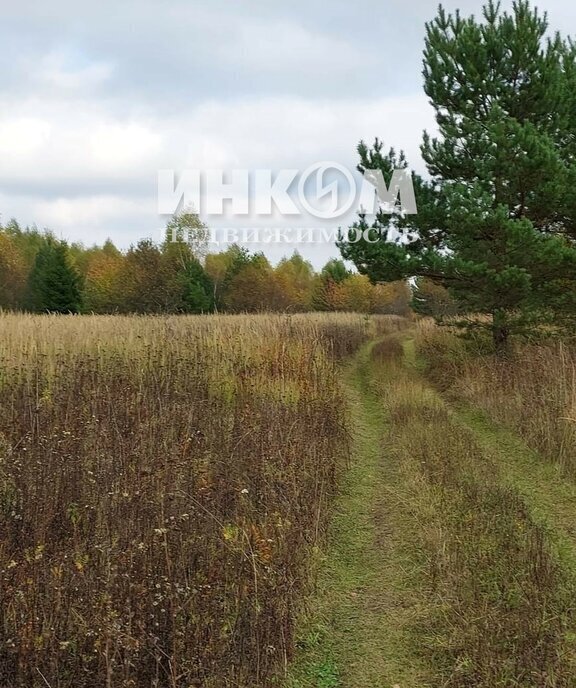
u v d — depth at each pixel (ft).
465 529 16.07
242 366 27.86
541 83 36.11
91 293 115.14
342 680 11.28
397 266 38.78
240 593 11.88
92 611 10.54
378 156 39.32
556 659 10.97
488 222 33.12
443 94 38.47
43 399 20.90
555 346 33.71
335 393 28.76
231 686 10.41
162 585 11.34
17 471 14.70
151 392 23.08
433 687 10.94
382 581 14.62
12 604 10.30
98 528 12.98
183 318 44.57
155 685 9.74
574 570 14.47
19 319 36.63
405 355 57.16
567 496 19.48
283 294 129.39
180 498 14.29
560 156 35.53
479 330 43.24
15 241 161.99
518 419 26.61
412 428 26.68
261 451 18.01
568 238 38.73
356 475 22.29
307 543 15.49
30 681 9.78
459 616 12.35
